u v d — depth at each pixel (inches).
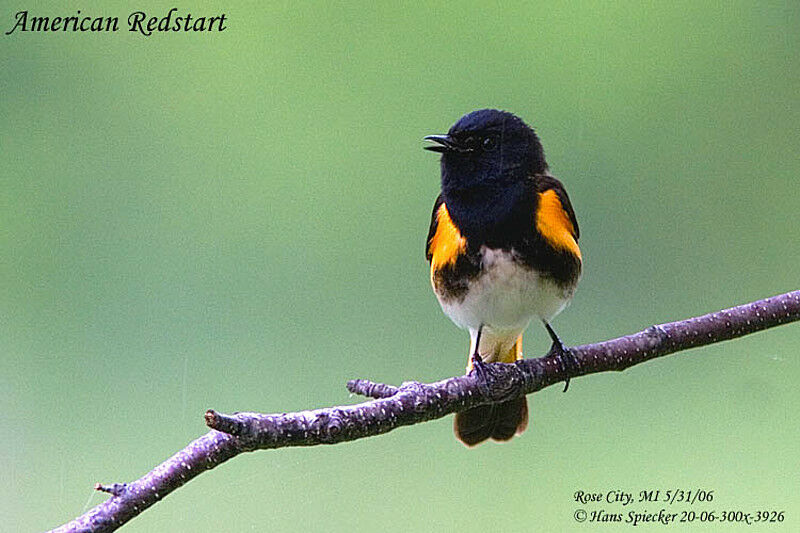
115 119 523.8
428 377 474.0
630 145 531.5
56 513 396.8
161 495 212.5
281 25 546.0
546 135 540.7
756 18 531.8
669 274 502.3
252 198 527.5
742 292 491.5
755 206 512.1
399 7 552.1
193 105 534.3
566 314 476.4
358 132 543.2
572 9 546.0
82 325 475.5
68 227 506.6
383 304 506.6
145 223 514.0
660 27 538.9
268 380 463.2
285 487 384.5
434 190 535.2
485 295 315.3
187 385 454.0
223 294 499.8
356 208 532.7
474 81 549.3
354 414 231.1
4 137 514.9
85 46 527.2
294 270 516.4
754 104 527.2
